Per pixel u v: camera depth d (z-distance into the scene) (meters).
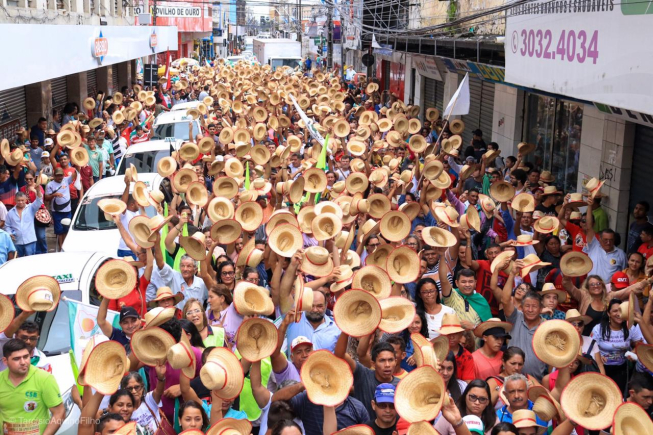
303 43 86.19
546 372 7.84
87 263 9.32
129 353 7.22
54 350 8.17
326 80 37.56
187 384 6.38
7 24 13.50
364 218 10.82
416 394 4.90
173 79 42.03
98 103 28.19
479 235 11.68
